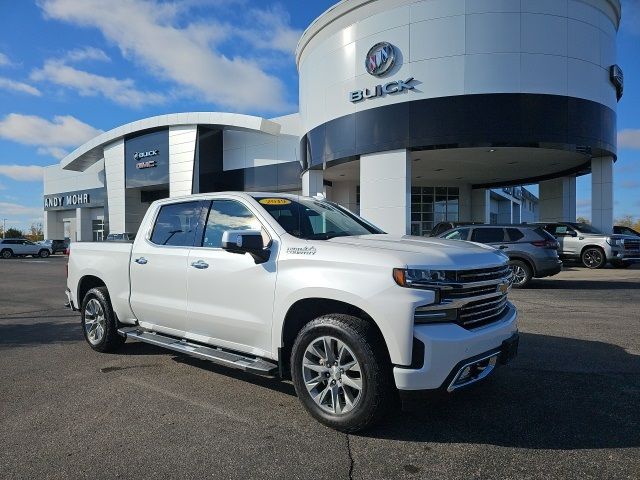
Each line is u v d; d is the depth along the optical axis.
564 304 9.66
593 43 18.86
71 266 6.43
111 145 39.47
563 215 27.38
